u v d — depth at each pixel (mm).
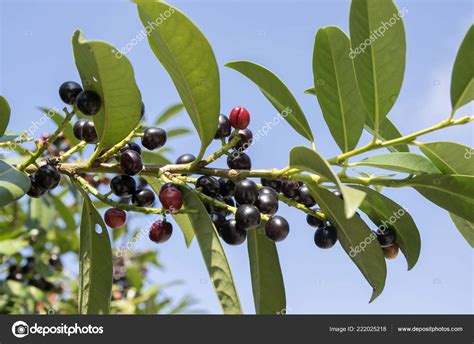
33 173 469
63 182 721
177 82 455
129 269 831
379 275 476
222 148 464
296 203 474
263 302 487
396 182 469
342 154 467
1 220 755
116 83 443
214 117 456
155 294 839
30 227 678
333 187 478
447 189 467
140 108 453
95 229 482
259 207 460
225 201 475
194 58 441
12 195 434
